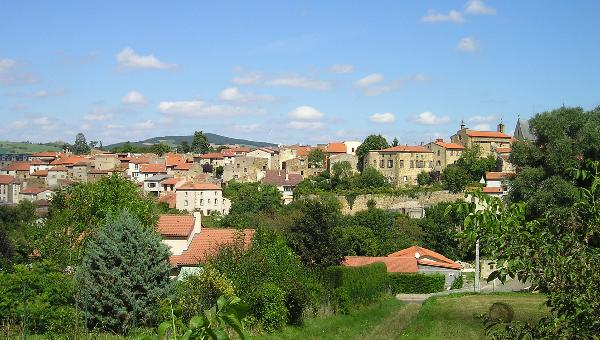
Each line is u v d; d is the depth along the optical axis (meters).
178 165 169.00
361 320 40.28
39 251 38.88
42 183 162.50
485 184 114.31
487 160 127.12
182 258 39.84
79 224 41.12
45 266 25.75
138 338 5.66
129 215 29.23
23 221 79.81
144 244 28.08
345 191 117.81
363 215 95.75
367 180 128.75
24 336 19.20
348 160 149.12
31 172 183.38
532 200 52.69
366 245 80.25
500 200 9.12
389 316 43.69
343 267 44.31
